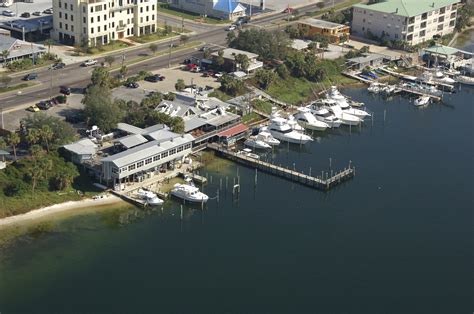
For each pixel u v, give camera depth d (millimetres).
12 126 193375
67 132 182000
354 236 162125
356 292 141875
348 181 189000
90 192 171625
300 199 178625
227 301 137375
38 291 137625
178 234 160000
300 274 146625
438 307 138250
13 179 165750
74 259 148250
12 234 154750
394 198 180250
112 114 194500
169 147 181875
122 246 154000
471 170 196500
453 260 153375
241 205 174375
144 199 170000
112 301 135875
